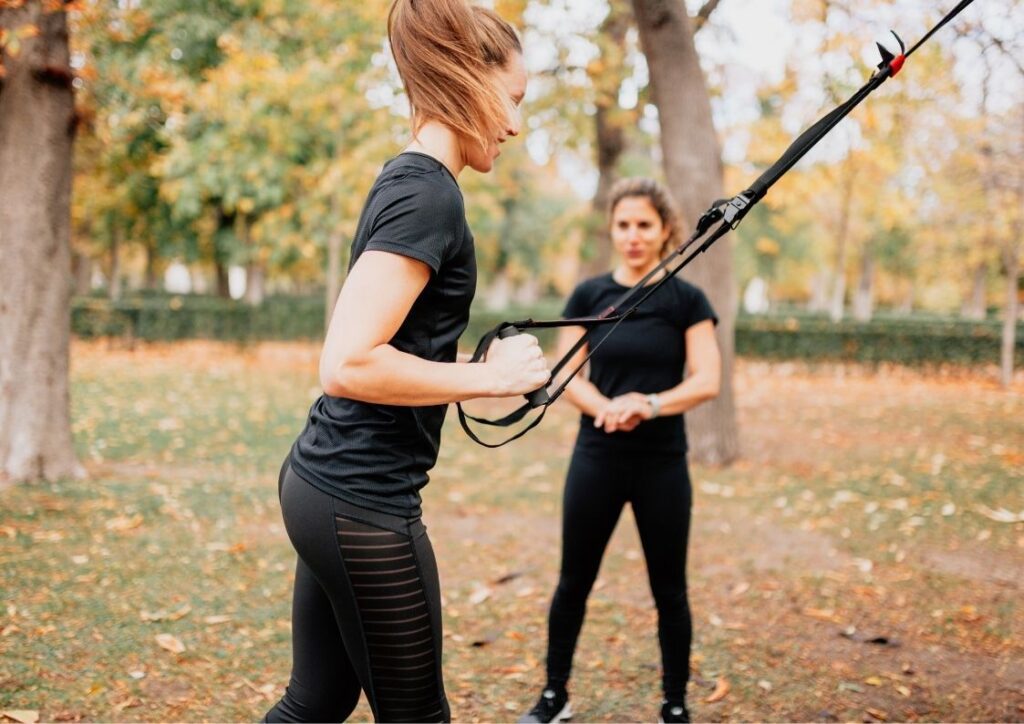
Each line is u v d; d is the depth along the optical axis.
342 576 1.50
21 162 5.39
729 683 3.21
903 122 8.77
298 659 1.72
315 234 13.24
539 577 4.42
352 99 11.71
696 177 7.11
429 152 1.54
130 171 17.12
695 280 7.34
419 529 1.56
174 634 3.38
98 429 7.71
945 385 15.51
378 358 1.38
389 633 1.52
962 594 4.26
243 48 12.56
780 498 6.27
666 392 2.62
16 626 3.30
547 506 5.94
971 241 17.45
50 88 5.36
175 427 8.06
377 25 10.70
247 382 12.01
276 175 13.00
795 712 2.99
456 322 1.56
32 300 5.50
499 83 1.58
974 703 3.08
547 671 2.82
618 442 2.63
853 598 4.18
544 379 1.55
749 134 9.34
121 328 16.48
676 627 2.70
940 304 44.31
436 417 1.57
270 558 4.36
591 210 13.20
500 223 30.38
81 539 4.45
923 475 7.19
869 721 2.94
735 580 4.45
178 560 4.23
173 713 2.78
